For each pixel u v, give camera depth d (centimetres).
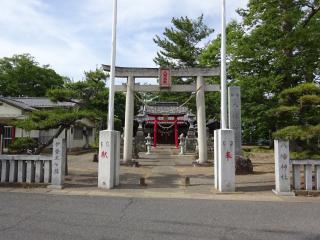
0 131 2231
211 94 2808
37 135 2694
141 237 584
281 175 1062
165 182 1328
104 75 1579
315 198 1009
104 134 1175
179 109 3981
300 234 613
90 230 623
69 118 1330
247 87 1789
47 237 574
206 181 1355
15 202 891
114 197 1001
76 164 1948
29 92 4222
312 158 1190
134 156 2467
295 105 1262
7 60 4328
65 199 948
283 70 1717
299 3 1692
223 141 1118
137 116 3966
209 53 2967
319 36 1652
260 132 1898
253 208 850
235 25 2148
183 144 2953
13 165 1188
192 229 641
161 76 1917
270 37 1755
